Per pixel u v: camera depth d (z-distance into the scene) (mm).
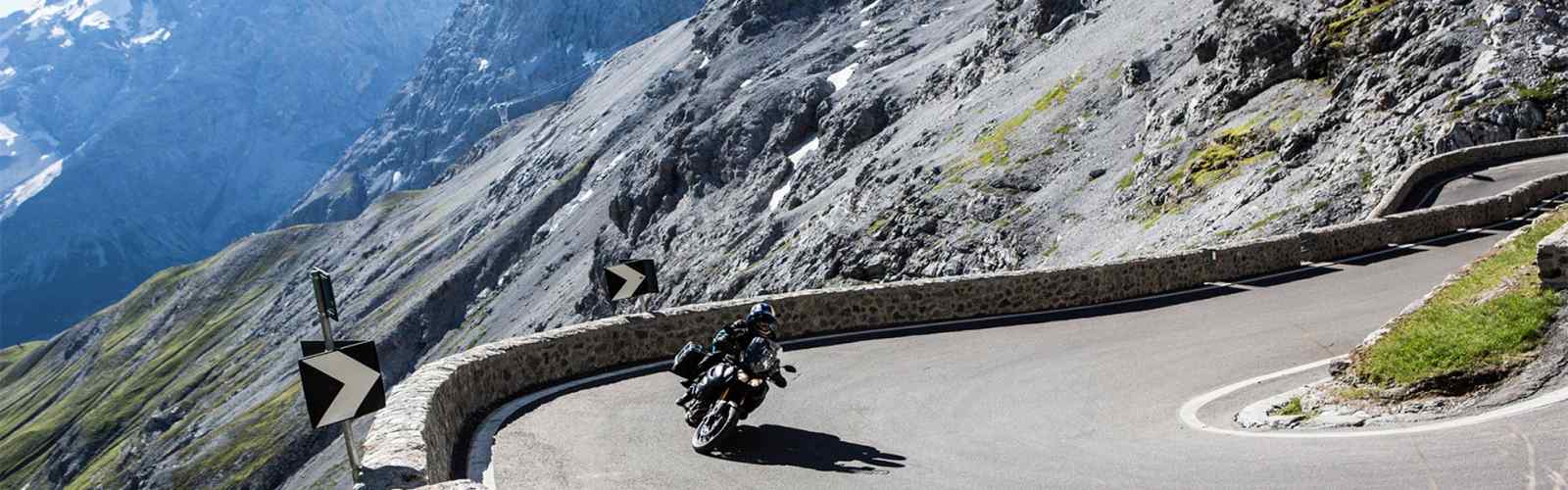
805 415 13617
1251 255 26359
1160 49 98250
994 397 14148
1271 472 9211
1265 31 76562
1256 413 11820
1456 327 11094
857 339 19078
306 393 9086
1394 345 11430
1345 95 66000
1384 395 10852
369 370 9453
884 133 137125
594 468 11297
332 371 9227
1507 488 7906
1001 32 139125
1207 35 86000
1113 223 75062
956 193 95188
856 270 95250
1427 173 49625
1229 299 22219
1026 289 21719
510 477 11086
